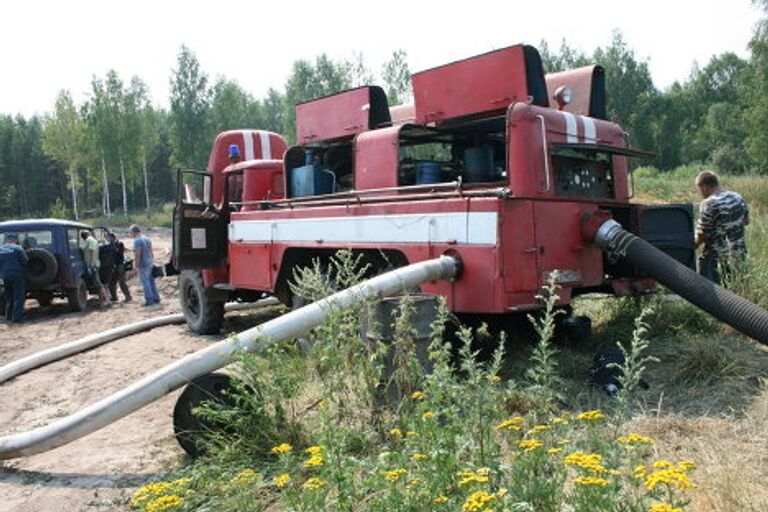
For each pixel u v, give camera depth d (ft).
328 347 15.08
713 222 23.66
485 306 17.92
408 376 14.15
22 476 16.16
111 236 54.65
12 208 270.46
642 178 90.43
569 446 9.64
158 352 28.50
